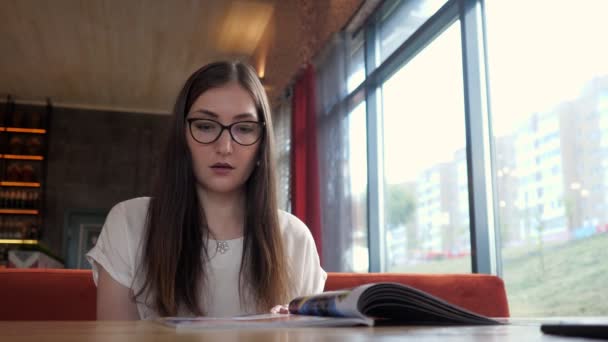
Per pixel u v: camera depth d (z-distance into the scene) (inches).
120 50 263.6
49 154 323.6
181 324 24.7
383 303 26.0
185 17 235.0
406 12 159.6
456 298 74.9
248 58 278.8
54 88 308.7
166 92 313.0
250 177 50.3
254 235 49.0
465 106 124.8
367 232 175.3
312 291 53.4
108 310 46.8
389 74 170.7
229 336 18.6
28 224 311.3
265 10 228.8
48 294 64.3
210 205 49.4
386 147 171.0
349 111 182.5
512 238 113.0
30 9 226.7
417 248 149.4
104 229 49.0
